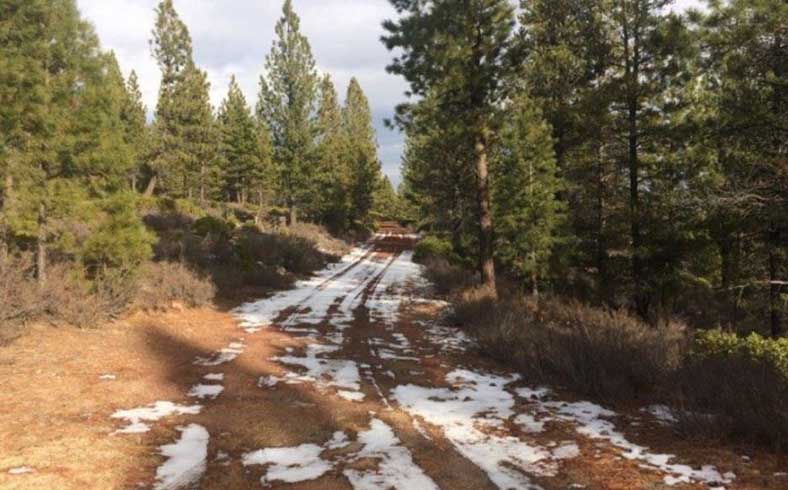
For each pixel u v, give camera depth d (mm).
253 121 53844
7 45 11445
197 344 11102
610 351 8516
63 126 11812
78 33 12078
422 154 29312
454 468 5090
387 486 4680
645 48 17172
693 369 7438
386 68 17953
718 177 15797
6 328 9352
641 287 17594
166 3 44250
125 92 46906
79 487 4586
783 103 13094
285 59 44625
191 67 45625
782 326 16891
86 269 13000
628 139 18281
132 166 12945
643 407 7301
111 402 7094
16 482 4594
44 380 7762
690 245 17094
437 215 32375
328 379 8828
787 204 13156
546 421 6648
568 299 19984
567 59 20141
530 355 9461
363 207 60594
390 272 29562
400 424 6516
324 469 5086
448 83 16844
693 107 17141
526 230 20797
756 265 17984
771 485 4535
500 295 18672
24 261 10984
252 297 18484
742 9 12633
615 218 18953
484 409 7234
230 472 5016
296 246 28516
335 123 69125
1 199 11750
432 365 10055
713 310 21406
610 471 4957
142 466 5117
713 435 5809
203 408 7082
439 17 16750
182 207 37531
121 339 10711
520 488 4617
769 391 5941
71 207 11867
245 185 53906
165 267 16188
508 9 17062
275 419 6668
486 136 17781
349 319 15148
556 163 22031
